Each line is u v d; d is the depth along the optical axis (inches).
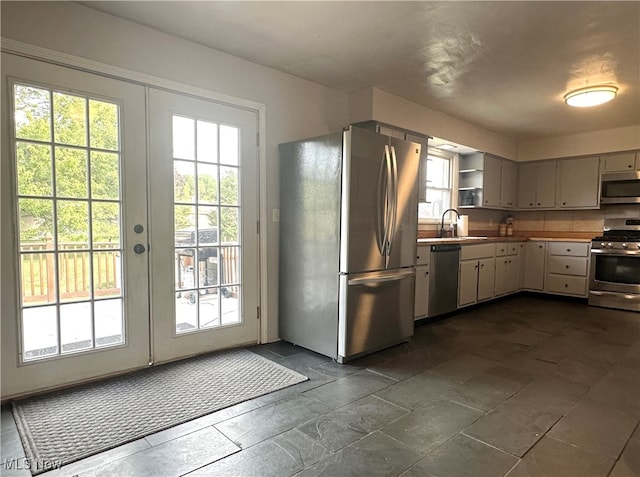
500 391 94.1
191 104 109.3
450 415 82.0
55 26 86.7
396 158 120.6
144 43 99.6
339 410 83.6
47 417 78.5
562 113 173.0
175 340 109.7
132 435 72.6
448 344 131.0
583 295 200.4
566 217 226.7
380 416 81.3
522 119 183.0
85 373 94.4
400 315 126.6
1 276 82.3
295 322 125.1
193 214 111.7
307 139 119.1
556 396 91.7
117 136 97.2
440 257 159.8
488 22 95.9
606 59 116.6
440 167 204.5
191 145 110.2
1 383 83.4
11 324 84.0
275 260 130.4
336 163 110.7
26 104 84.4
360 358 116.1
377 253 116.7
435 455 67.9
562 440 73.0
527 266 220.7
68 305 91.7
